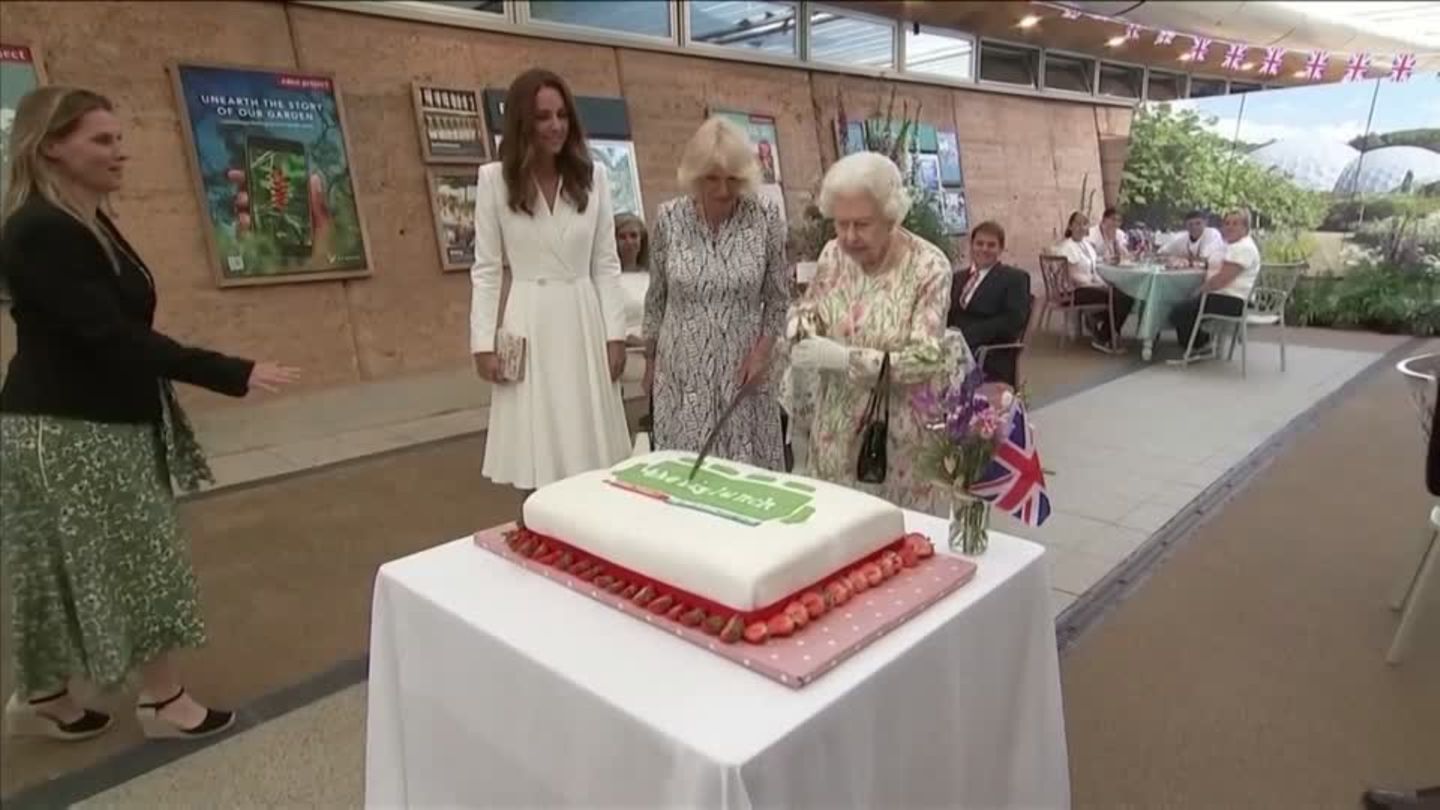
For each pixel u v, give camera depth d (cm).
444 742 118
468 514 327
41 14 349
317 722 197
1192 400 479
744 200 198
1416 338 263
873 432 167
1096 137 380
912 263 164
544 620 107
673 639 102
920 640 102
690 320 200
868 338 166
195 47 395
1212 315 527
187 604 179
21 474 155
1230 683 211
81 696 184
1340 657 221
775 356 183
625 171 547
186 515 318
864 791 96
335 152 438
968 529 125
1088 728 194
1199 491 347
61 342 151
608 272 221
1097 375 534
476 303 212
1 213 144
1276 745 187
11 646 166
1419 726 192
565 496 126
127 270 158
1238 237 340
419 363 473
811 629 100
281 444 407
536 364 212
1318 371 513
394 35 462
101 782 175
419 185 475
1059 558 286
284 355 427
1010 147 421
